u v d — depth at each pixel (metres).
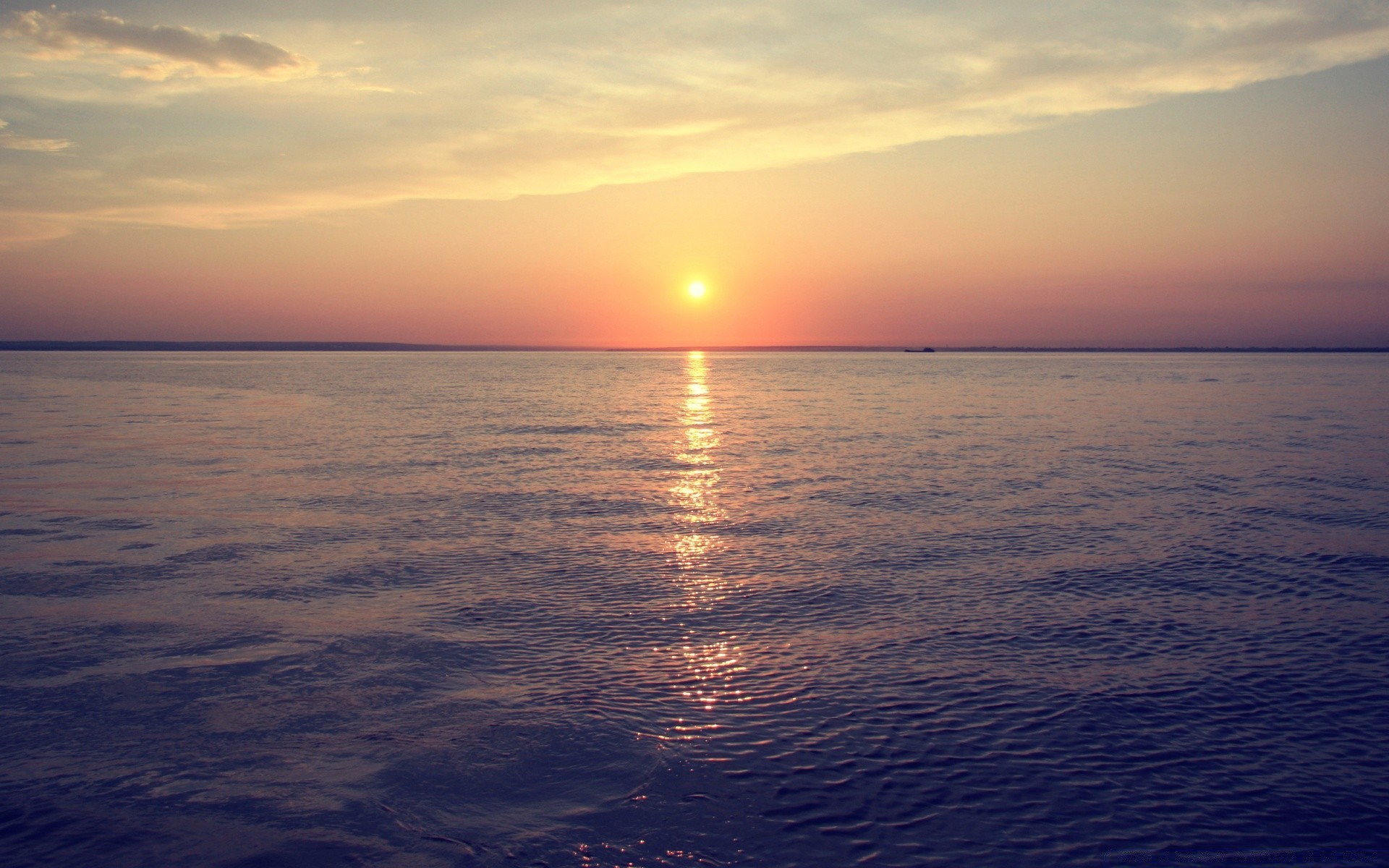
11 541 15.32
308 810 6.54
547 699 8.63
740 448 30.25
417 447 30.44
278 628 10.66
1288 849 6.26
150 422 39.69
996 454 28.44
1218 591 12.55
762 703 8.59
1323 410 47.69
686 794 6.85
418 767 7.21
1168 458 27.27
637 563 13.93
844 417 44.16
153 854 5.97
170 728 7.90
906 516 17.89
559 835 6.27
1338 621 11.27
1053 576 13.29
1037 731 8.04
